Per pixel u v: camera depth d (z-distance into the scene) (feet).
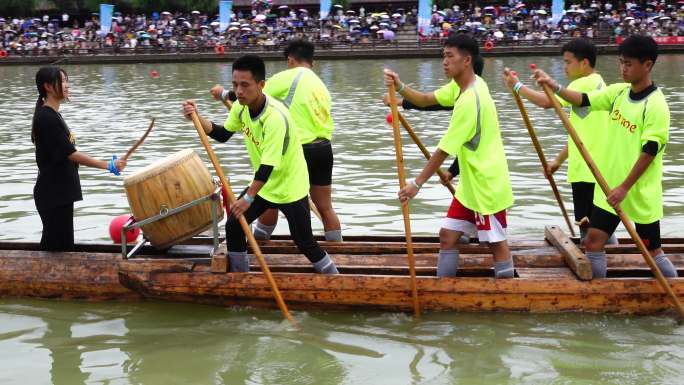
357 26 143.74
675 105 61.05
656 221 18.58
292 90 21.63
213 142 47.26
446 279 19.02
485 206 18.35
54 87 20.42
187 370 16.48
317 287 19.30
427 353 17.08
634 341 17.49
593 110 19.21
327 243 22.11
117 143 48.21
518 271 19.67
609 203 17.93
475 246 21.65
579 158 21.34
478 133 18.03
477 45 18.12
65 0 175.63
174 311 19.93
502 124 52.03
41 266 20.74
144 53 137.59
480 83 18.25
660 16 131.75
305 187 19.48
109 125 57.16
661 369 16.07
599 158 19.45
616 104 18.48
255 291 19.54
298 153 19.35
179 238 20.52
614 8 148.36
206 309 20.03
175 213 20.11
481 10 150.92
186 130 53.42
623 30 128.06
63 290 20.65
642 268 19.80
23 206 31.27
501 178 18.34
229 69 117.08
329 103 22.16
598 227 18.72
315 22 148.87
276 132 18.57
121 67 126.00
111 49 139.44
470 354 16.99
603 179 17.99
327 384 15.70
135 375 16.28
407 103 21.26
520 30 135.44
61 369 16.62
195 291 19.77
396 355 17.02
